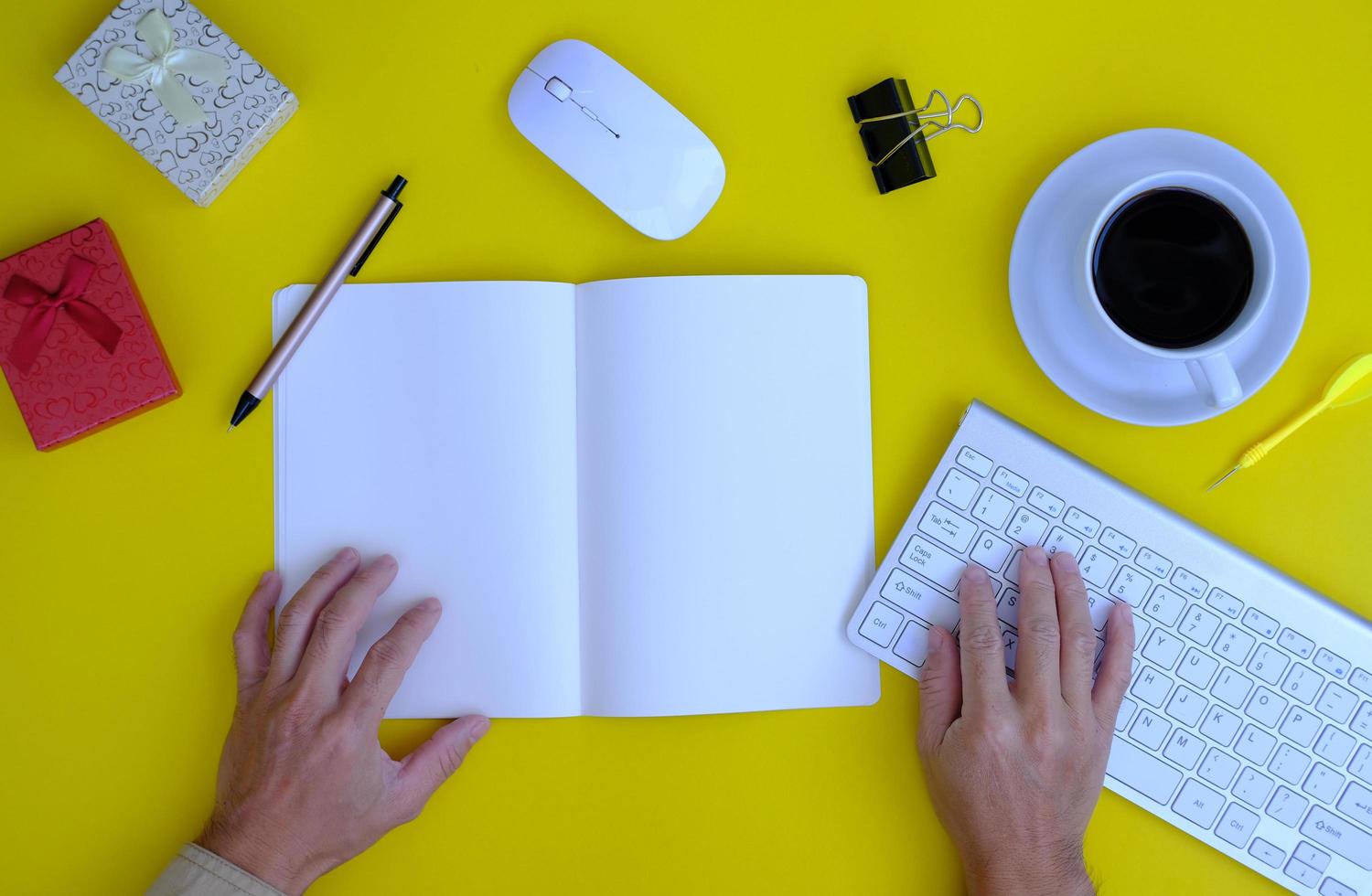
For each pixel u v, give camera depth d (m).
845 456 0.65
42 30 0.66
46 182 0.66
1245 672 0.62
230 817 0.60
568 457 0.65
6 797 0.65
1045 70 0.66
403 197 0.66
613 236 0.66
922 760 0.63
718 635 0.64
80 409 0.63
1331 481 0.65
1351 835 0.62
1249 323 0.55
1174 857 0.64
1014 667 0.63
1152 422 0.60
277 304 0.65
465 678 0.64
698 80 0.66
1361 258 0.65
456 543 0.64
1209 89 0.66
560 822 0.65
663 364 0.64
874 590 0.63
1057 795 0.60
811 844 0.65
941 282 0.66
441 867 0.65
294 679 0.61
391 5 0.66
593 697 0.64
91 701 0.65
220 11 0.66
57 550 0.65
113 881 0.64
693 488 0.64
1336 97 0.66
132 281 0.63
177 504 0.65
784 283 0.64
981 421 0.63
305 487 0.64
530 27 0.66
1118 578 0.63
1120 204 0.57
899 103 0.63
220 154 0.63
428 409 0.65
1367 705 0.62
